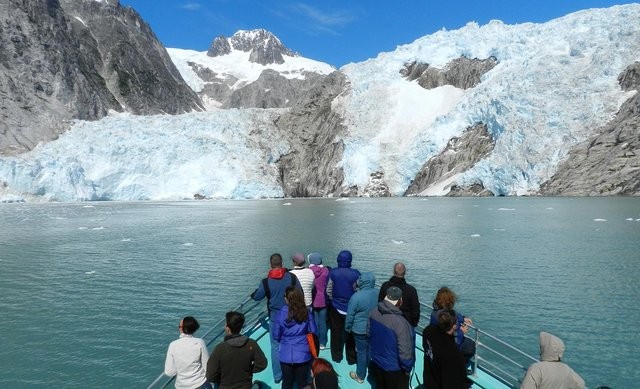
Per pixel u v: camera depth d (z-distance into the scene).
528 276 31.88
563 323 22.75
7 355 19.83
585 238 47.72
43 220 72.56
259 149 149.38
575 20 139.12
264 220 70.88
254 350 8.66
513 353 19.50
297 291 9.59
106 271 35.25
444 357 8.51
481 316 23.84
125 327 22.94
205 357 9.55
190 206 104.06
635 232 50.97
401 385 9.18
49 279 32.81
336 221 68.06
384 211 83.81
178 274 34.00
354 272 11.94
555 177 107.88
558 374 7.41
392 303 9.35
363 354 10.95
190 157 133.88
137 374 18.11
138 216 78.94
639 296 26.88
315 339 9.77
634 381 17.19
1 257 41.28
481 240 47.84
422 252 41.28
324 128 159.75
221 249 44.50
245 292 29.00
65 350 20.20
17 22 166.25
